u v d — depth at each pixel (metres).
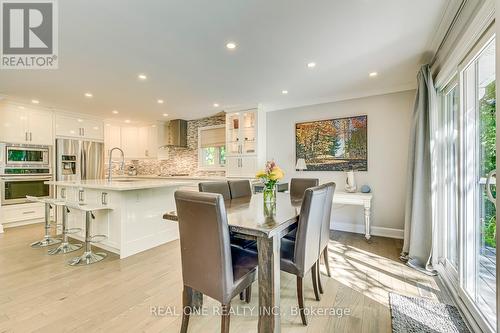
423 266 2.69
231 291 1.46
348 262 2.84
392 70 3.11
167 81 3.46
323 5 1.86
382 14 1.97
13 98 4.28
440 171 2.75
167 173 6.76
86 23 2.08
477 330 1.66
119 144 6.50
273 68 3.03
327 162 4.34
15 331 1.67
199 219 1.44
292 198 2.84
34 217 4.68
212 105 4.83
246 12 1.94
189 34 2.26
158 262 2.88
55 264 2.79
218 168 5.93
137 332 1.67
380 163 3.90
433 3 1.83
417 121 2.85
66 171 5.12
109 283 2.35
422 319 1.80
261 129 4.88
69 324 1.74
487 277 1.89
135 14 1.96
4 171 4.34
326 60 2.82
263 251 1.53
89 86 3.65
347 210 4.20
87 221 2.92
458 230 2.16
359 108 4.08
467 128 2.09
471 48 1.87
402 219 3.75
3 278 2.45
